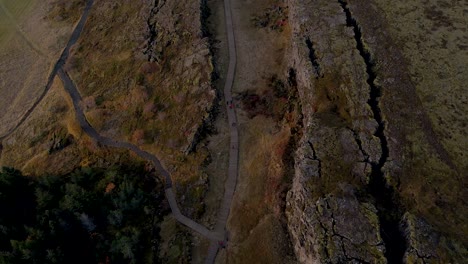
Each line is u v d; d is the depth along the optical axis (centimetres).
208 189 4988
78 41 7400
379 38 4844
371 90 4403
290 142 4750
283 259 4122
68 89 6719
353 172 3816
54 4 8294
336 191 3706
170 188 5184
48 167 5906
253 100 5481
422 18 4984
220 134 5338
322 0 5425
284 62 5638
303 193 3847
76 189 5162
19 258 4516
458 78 4359
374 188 3775
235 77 5775
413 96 4266
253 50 6019
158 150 5553
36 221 4962
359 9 5206
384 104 4244
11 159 6197
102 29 7362
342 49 4784
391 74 4491
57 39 7569
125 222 4950
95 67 6812
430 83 4353
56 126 6325
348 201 3622
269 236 4312
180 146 5428
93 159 5809
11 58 7625
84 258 4778
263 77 5681
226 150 5194
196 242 4638
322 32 5016
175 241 4700
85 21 7700
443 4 5116
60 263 4625
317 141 4078
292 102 5116
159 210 5003
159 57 6375
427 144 3900
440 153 3831
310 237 3631
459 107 4125
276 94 5397
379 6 5200
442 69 4459
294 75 5209
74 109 6384
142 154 5597
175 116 5712
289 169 4572
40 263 4566
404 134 4003
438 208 3531
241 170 5012
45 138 6256
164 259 4619
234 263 4381
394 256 3372
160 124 5747
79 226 4922
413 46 4716
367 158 3888
